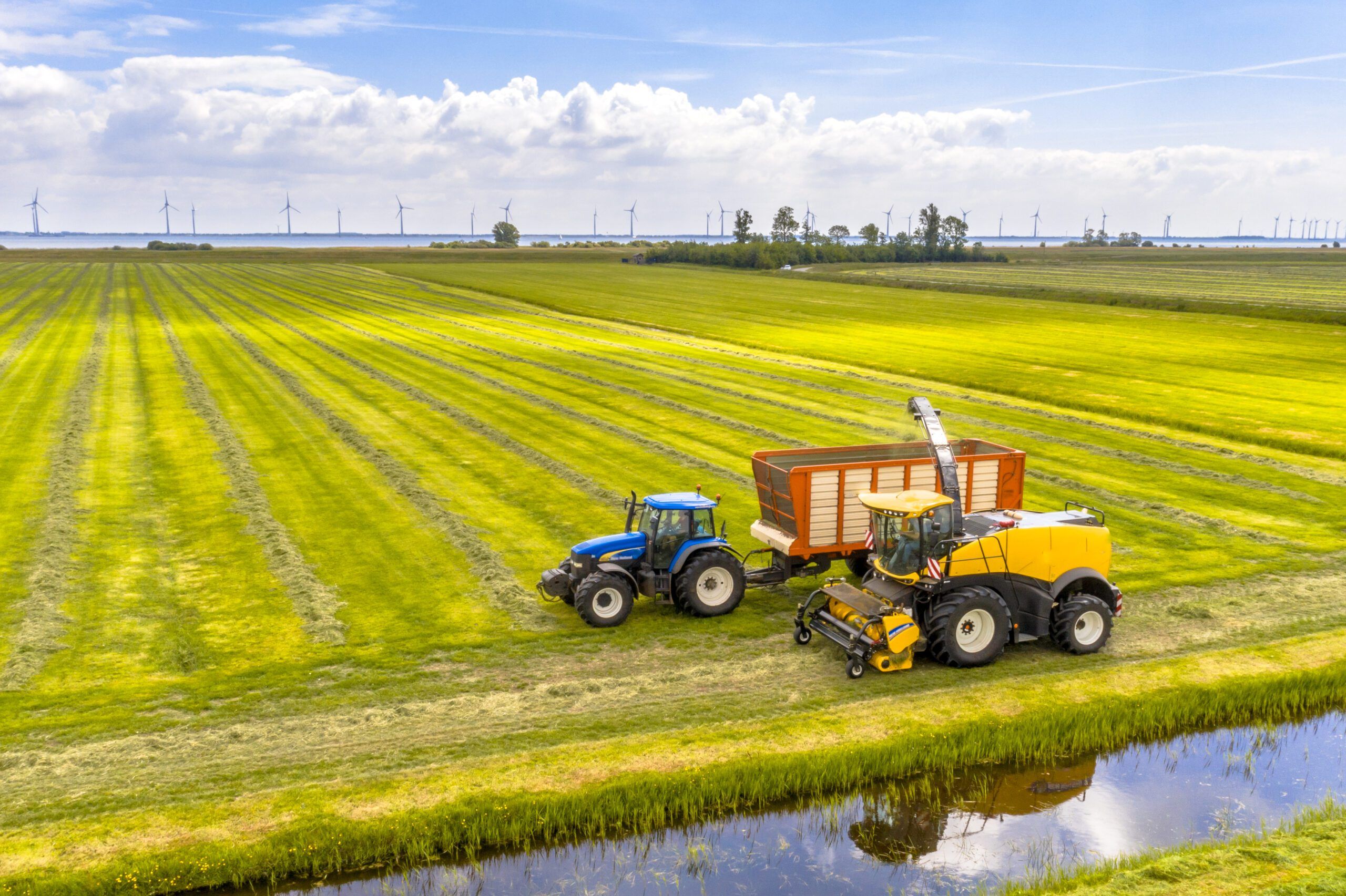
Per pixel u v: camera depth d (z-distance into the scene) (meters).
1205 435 32.72
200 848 10.37
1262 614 16.97
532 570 19.52
